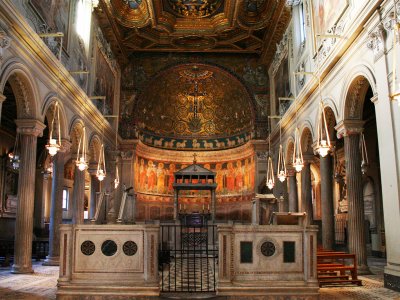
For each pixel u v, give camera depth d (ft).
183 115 108.17
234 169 103.96
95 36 71.97
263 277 29.91
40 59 44.80
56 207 53.16
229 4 76.95
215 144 106.83
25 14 42.24
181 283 34.91
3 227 70.90
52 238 52.47
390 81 35.24
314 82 55.77
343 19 47.11
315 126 57.47
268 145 92.84
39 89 45.73
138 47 92.27
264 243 30.37
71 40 57.67
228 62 97.66
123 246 30.45
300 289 29.22
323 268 36.63
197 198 104.01
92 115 67.77
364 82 44.14
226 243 29.81
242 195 99.35
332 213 55.06
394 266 34.40
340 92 47.44
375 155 67.21
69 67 56.49
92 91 69.41
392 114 34.94
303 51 65.31
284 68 80.12
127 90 95.76
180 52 97.30
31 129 44.47
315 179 93.09
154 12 78.13
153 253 30.04
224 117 106.63
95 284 29.43
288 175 75.36
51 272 44.93
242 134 102.58
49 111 50.83
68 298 29.09
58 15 52.65
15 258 43.88
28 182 44.27
